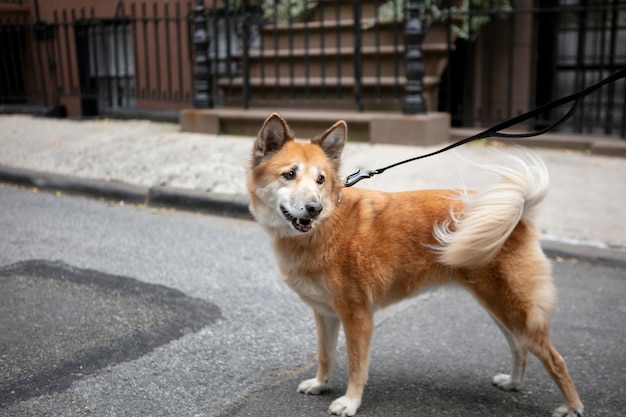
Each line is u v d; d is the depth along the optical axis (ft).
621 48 31.45
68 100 39.73
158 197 23.21
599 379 11.32
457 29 29.30
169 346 12.50
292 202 9.96
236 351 12.41
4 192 25.09
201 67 30.14
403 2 28.68
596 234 17.97
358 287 10.27
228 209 21.89
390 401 10.71
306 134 27.76
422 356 12.34
